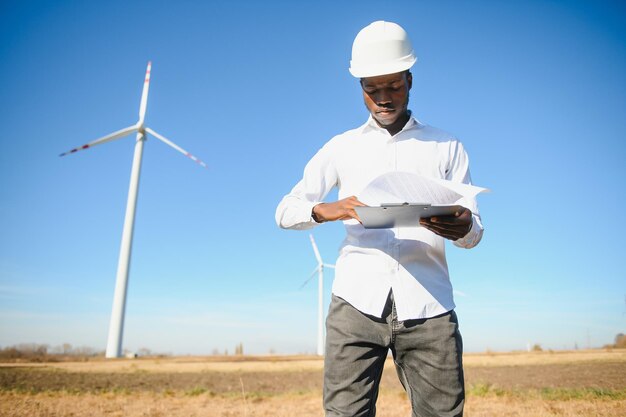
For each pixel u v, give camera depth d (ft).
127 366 87.66
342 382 7.53
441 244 7.95
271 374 68.18
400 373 8.12
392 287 7.55
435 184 6.75
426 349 7.46
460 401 7.46
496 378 40.86
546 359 64.39
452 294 7.89
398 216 6.77
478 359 76.69
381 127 8.63
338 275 8.02
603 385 28.60
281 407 26.21
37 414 22.68
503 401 24.76
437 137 8.46
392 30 7.85
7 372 64.75
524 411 20.72
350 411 7.44
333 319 7.79
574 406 21.36
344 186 8.65
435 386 7.42
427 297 7.50
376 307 7.47
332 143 8.99
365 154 8.46
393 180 6.84
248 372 72.69
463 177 8.47
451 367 7.41
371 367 7.63
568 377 36.17
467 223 6.75
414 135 8.41
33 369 74.23
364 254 7.80
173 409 25.22
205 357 146.00
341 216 7.45
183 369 80.43
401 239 7.73
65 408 25.31
